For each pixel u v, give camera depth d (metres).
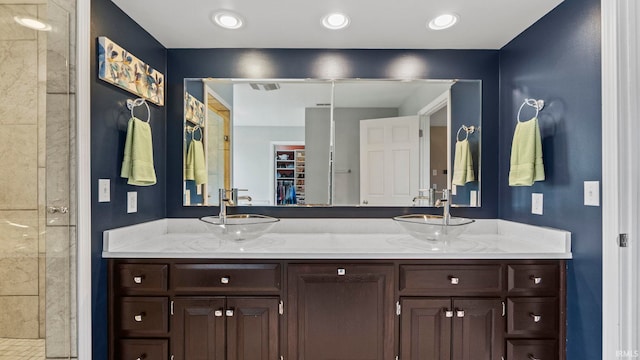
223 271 1.66
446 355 1.67
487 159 2.27
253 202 2.27
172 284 1.66
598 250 1.49
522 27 1.94
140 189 1.93
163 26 1.93
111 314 1.65
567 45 1.65
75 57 1.46
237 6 1.73
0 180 1.48
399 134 2.26
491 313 1.67
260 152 2.27
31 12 1.47
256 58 2.24
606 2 1.43
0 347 1.49
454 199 2.26
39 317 1.49
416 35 2.04
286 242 1.90
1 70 1.47
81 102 1.47
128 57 1.75
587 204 1.54
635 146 1.40
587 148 1.54
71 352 1.48
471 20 1.86
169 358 1.66
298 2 1.69
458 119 2.27
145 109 1.98
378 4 1.71
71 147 1.47
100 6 1.58
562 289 1.66
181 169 2.25
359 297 1.67
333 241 1.93
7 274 1.49
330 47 2.21
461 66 2.25
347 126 2.27
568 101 1.64
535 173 1.77
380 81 2.24
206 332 1.66
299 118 2.27
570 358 1.63
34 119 1.47
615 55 1.40
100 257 1.60
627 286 1.40
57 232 1.48
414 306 1.67
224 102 2.27
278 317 1.67
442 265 1.67
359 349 1.67
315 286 1.67
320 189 2.27
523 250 1.70
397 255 1.66
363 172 2.27
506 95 2.18
